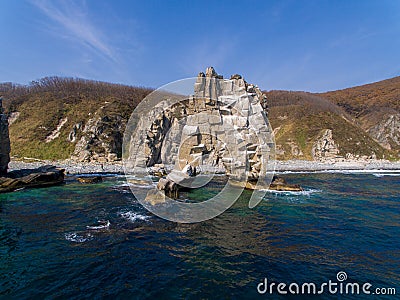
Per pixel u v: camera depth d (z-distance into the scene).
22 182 25.06
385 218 15.34
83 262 9.10
